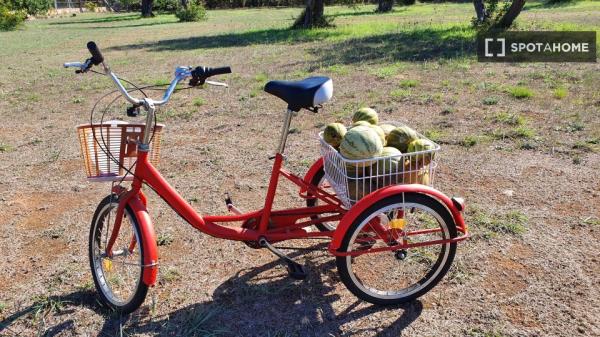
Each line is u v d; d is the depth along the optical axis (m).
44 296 3.50
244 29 25.23
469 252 3.81
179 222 4.45
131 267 3.71
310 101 3.00
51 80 11.51
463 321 3.12
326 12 36.50
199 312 3.25
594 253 3.75
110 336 3.10
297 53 14.38
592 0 32.97
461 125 6.70
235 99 8.79
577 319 3.09
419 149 3.09
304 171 5.49
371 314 3.21
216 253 3.95
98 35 25.05
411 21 24.31
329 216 3.49
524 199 4.62
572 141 5.90
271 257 3.87
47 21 39.91
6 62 14.92
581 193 4.68
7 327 3.21
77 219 4.62
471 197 4.69
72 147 6.66
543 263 3.65
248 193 5.04
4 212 4.81
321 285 3.51
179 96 9.16
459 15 28.11
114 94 9.70
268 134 6.81
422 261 3.73
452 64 10.94
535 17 21.98
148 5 44.38
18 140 7.04
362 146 2.97
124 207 3.19
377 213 3.01
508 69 10.22
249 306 3.33
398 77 9.88
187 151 6.29
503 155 5.64
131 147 3.13
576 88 8.29
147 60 14.72
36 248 4.15
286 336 3.03
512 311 3.19
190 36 22.62
